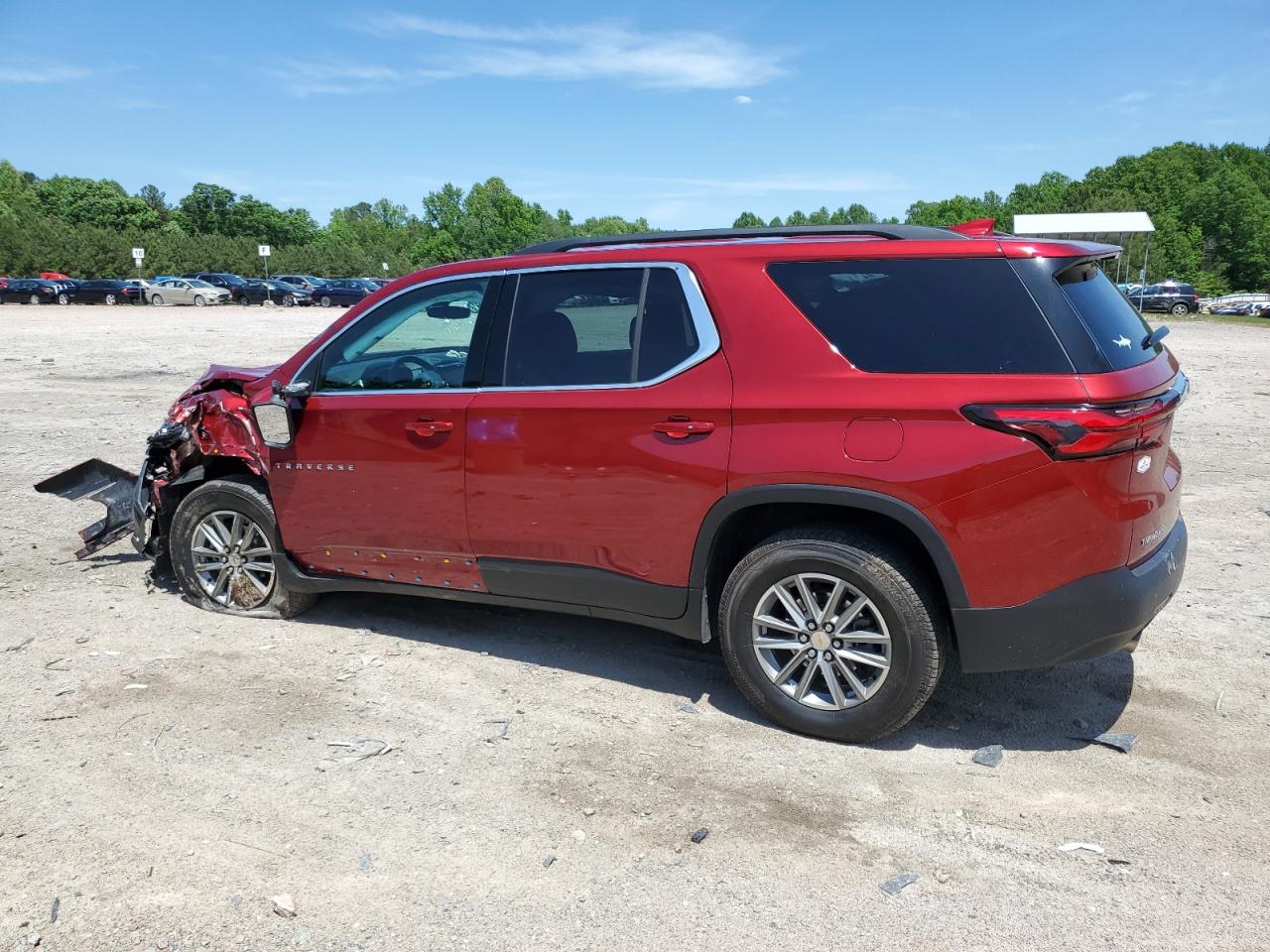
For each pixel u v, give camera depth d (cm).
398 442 427
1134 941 256
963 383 325
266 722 379
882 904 271
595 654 452
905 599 338
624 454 377
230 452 477
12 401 1294
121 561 594
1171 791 331
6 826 304
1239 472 856
